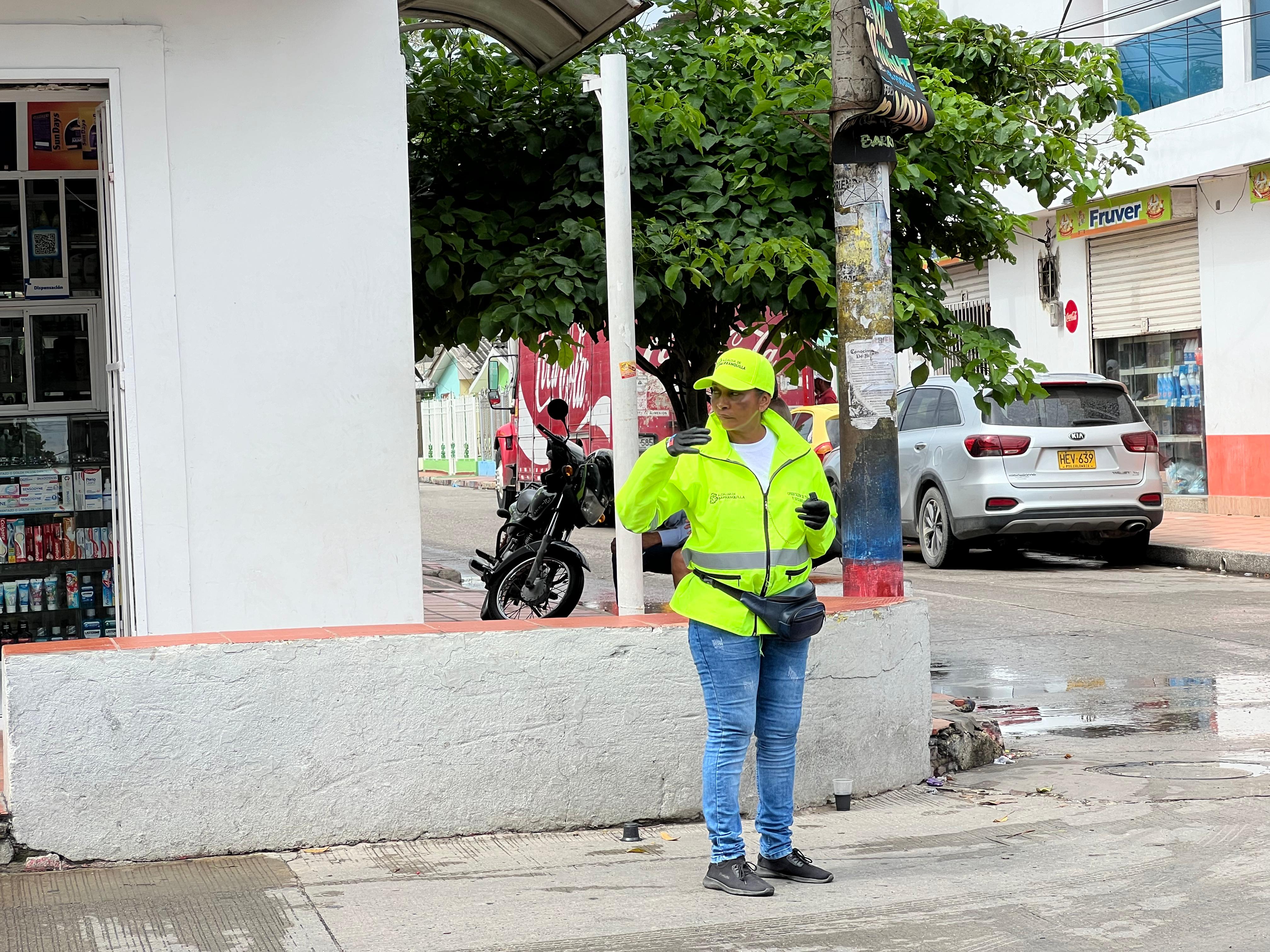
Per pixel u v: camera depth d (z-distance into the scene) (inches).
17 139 325.7
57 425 329.7
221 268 273.1
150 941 169.0
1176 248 804.0
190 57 271.4
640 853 209.6
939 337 337.7
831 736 240.5
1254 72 732.7
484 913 180.7
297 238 276.8
